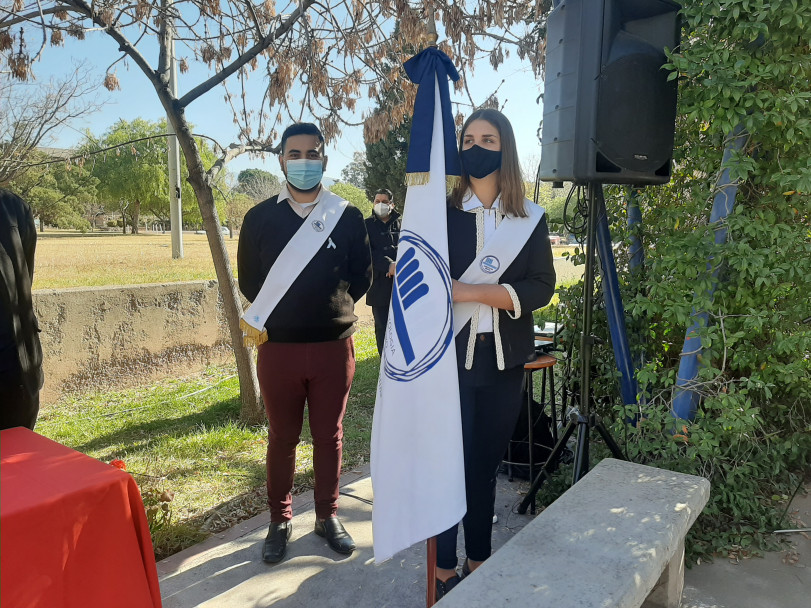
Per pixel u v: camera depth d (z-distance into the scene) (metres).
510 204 2.16
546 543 1.88
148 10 4.17
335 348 2.71
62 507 1.33
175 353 6.01
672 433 2.82
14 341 1.96
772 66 2.36
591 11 2.46
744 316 2.65
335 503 2.89
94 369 5.41
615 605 1.58
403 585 2.56
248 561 2.74
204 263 14.11
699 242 2.62
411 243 1.99
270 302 2.61
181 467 3.86
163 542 2.85
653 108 2.52
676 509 2.10
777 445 2.98
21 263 2.02
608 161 2.59
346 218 2.76
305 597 2.48
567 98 2.60
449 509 1.95
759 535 2.73
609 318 3.03
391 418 1.96
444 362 1.95
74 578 1.38
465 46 3.80
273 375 2.66
